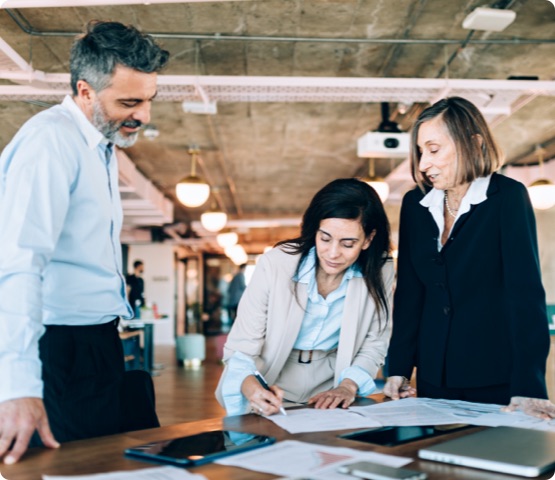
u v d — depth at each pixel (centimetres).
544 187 702
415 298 189
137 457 112
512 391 154
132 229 1611
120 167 805
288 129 722
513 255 163
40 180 135
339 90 493
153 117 674
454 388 177
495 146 169
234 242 1427
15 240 127
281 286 186
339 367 193
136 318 905
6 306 122
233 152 836
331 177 1005
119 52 145
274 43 488
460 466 105
